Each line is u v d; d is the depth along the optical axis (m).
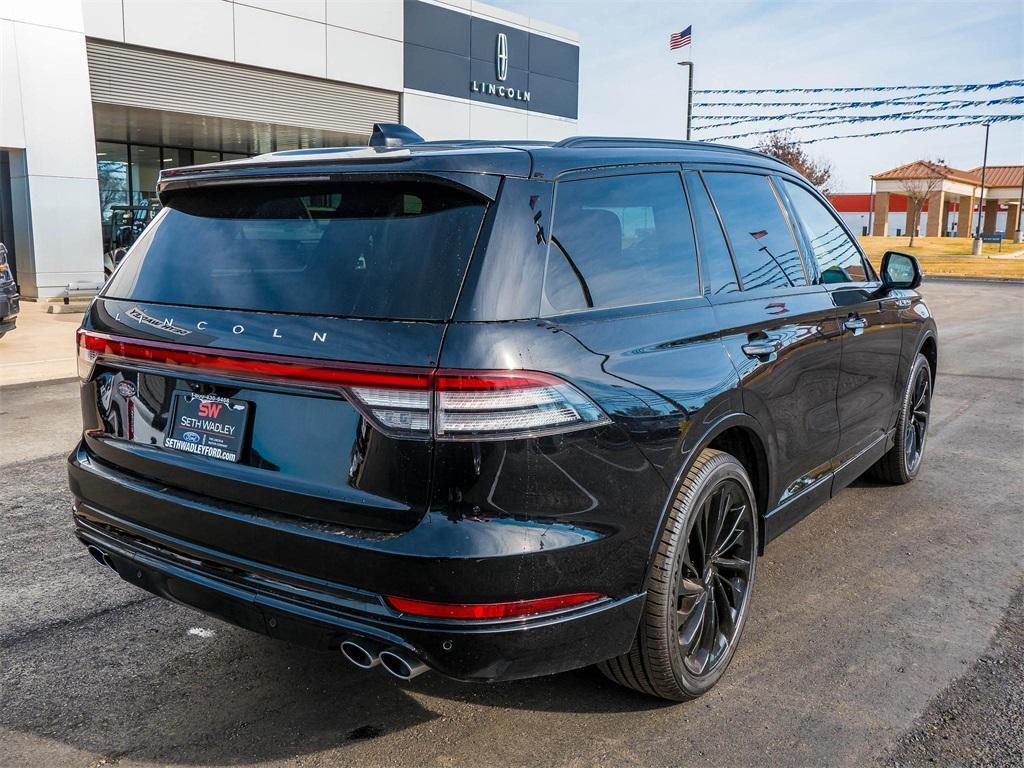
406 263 2.18
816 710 2.71
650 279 2.66
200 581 2.36
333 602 2.13
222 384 2.32
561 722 2.64
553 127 24.80
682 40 22.23
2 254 9.72
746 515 2.94
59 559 3.91
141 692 2.80
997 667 2.98
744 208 3.30
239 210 2.57
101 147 20.08
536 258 2.24
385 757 2.46
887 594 3.58
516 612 2.10
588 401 2.20
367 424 2.08
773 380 3.05
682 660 2.63
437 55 21.16
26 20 14.10
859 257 4.26
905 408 4.77
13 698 2.75
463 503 2.03
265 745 2.52
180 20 16.25
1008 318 16.38
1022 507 4.71
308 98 18.86
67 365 9.12
